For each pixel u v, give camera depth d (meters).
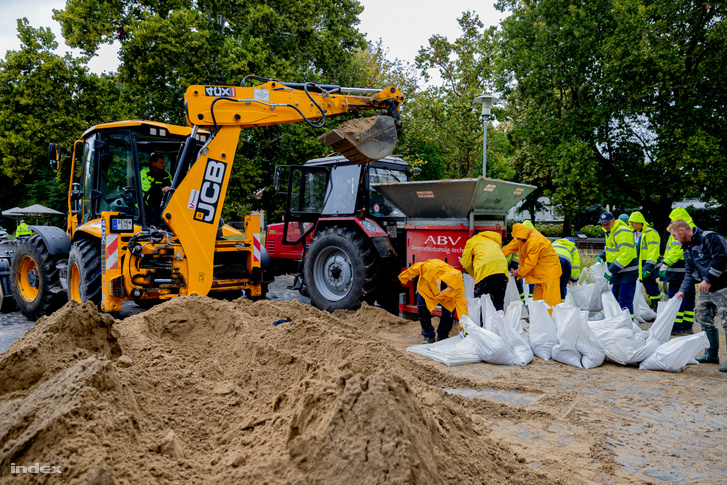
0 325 7.57
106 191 7.17
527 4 18.52
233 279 7.34
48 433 2.08
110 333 3.52
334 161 8.74
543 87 18.12
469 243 6.50
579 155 16.77
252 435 2.62
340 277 8.25
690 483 2.74
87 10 17.33
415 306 7.40
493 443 3.01
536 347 5.62
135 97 17.92
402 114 20.19
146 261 6.43
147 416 2.73
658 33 16.42
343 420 2.22
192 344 4.16
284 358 3.58
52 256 7.65
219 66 17.00
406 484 1.93
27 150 17.75
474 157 17.89
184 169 6.57
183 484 2.13
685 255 5.45
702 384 4.64
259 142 18.95
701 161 15.23
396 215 8.77
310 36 18.77
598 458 3.03
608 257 7.64
